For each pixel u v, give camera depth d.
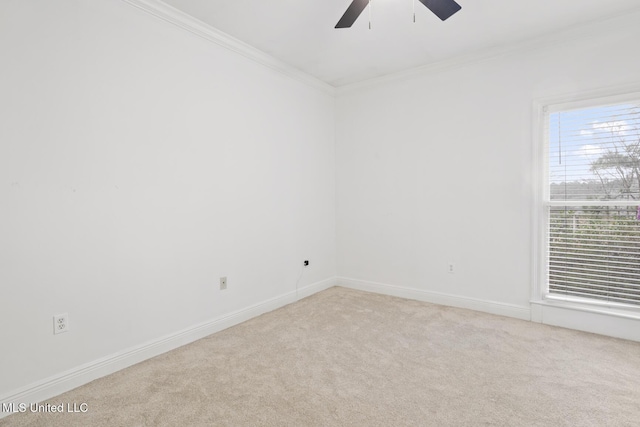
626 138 2.58
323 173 4.03
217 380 2.04
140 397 1.87
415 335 2.68
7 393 1.74
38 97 1.83
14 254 1.77
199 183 2.68
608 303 2.66
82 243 2.02
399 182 3.69
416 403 1.79
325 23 2.59
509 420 1.64
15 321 1.77
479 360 2.25
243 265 3.06
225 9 2.39
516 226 3.02
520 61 2.95
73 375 1.98
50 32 1.87
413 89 3.55
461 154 3.28
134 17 2.25
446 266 3.41
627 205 2.58
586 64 2.67
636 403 1.76
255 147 3.16
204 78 2.70
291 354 2.37
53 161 1.90
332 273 4.19
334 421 1.65
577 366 2.16
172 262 2.50
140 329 2.31
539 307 2.92
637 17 2.45
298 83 3.64
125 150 2.22
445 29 2.68
